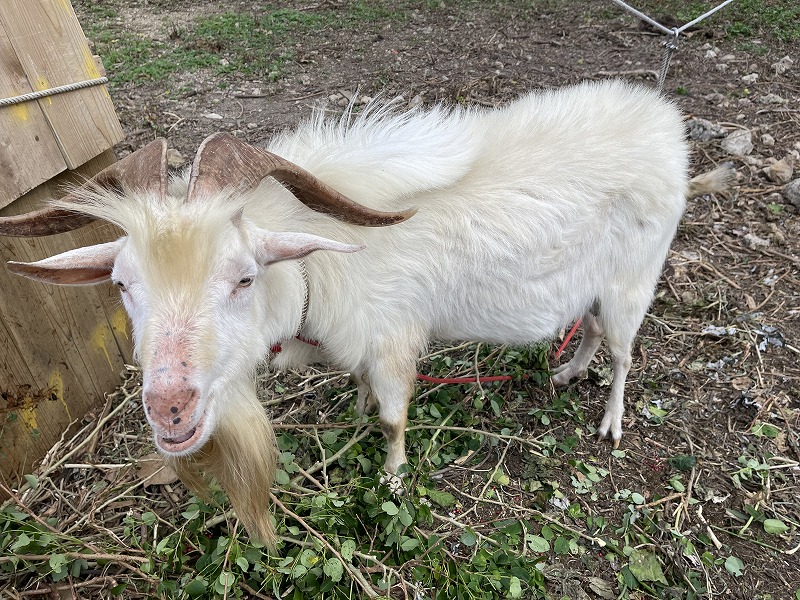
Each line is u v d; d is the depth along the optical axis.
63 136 1.08
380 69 2.57
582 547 1.01
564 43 2.81
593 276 1.07
